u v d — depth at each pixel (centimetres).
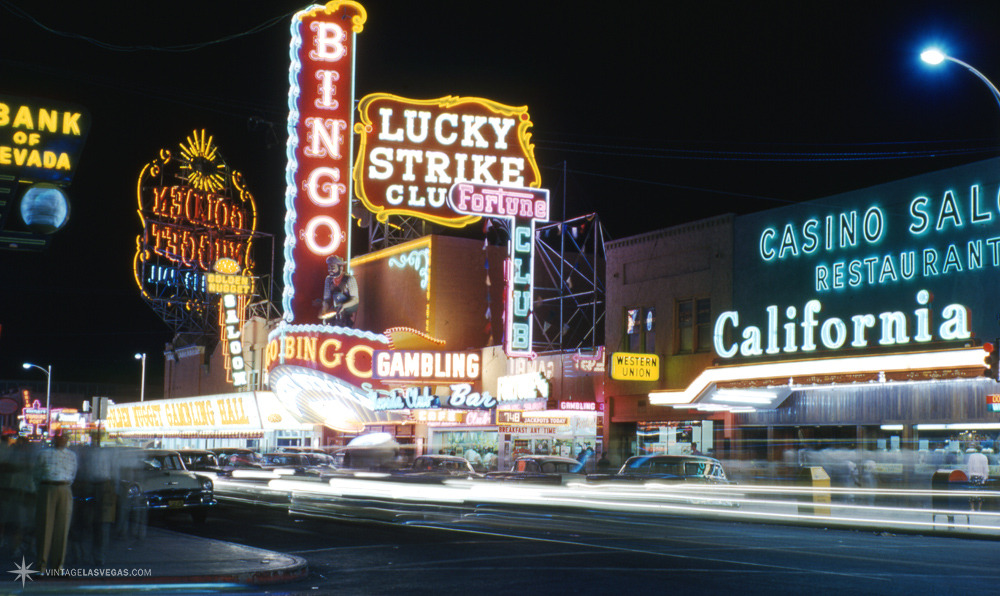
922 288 2881
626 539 1862
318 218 4878
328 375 4725
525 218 4278
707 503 2491
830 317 3105
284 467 3431
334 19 4959
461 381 4672
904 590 1222
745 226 3456
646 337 3831
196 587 1280
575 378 4122
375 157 4703
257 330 6384
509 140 4791
